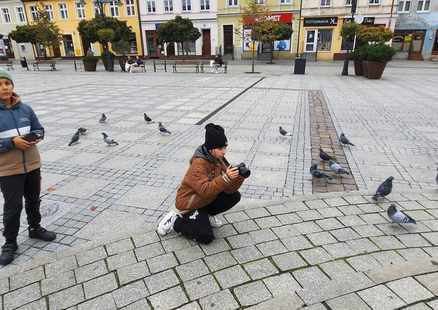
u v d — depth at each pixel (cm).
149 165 566
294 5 3400
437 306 244
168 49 3925
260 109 1018
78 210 418
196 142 692
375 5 3225
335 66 2864
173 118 911
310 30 3459
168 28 2928
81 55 4197
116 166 564
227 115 940
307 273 295
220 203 341
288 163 572
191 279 289
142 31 3919
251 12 2650
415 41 3409
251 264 307
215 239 345
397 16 3250
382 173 530
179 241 342
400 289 261
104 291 278
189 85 1620
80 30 2745
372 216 389
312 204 416
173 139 715
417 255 317
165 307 259
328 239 344
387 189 412
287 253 322
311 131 771
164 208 420
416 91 1399
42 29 3027
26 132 311
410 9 3325
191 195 325
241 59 3694
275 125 824
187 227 333
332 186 483
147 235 353
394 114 952
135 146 670
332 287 265
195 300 266
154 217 399
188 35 2956
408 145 671
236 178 302
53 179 514
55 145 684
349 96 1263
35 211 348
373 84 1630
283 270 299
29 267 307
